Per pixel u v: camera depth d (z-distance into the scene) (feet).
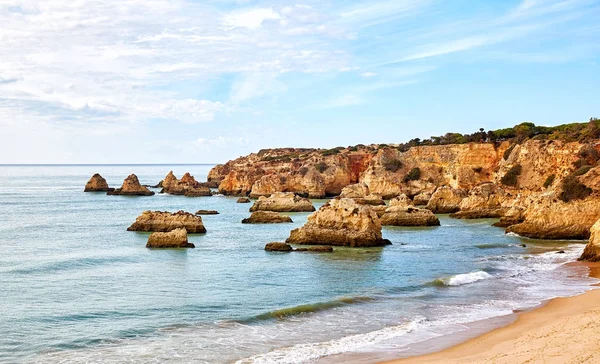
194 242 238.89
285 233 273.75
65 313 118.93
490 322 107.65
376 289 142.31
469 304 124.06
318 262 184.44
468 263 181.16
